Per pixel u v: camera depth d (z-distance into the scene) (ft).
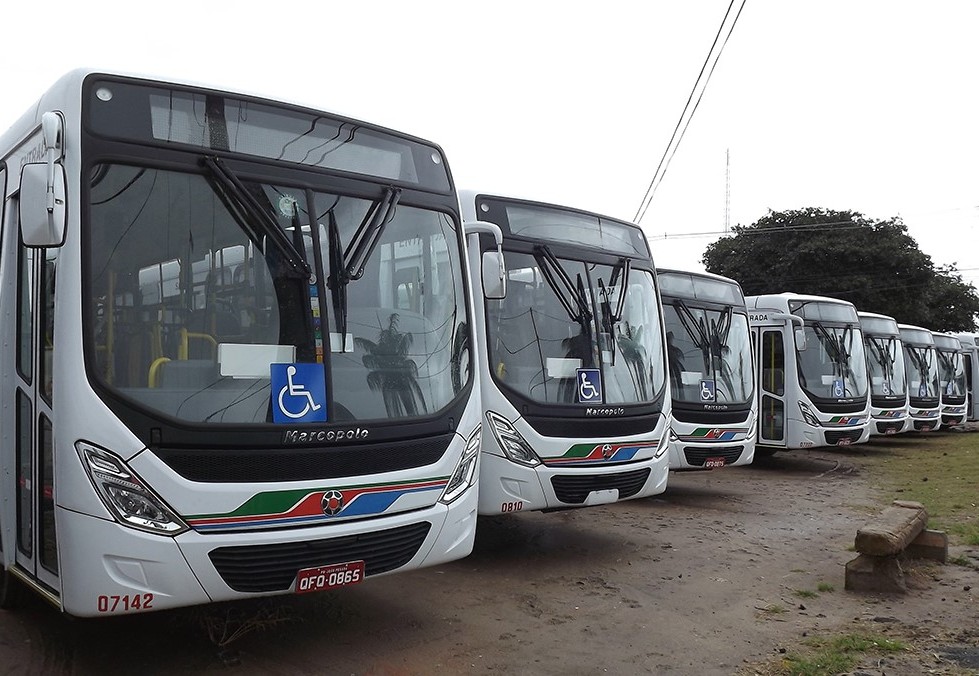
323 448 15.84
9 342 17.57
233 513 14.76
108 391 14.17
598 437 25.75
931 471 49.65
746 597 22.34
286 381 15.78
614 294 28.09
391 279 18.02
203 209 15.70
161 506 14.20
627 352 27.91
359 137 18.24
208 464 14.64
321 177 17.31
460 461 18.56
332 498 15.84
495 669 16.90
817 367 51.75
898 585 22.54
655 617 20.54
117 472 14.01
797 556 27.20
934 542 25.57
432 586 22.99
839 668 16.80
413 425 17.38
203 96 16.16
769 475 49.14
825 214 121.70
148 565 14.08
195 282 15.37
